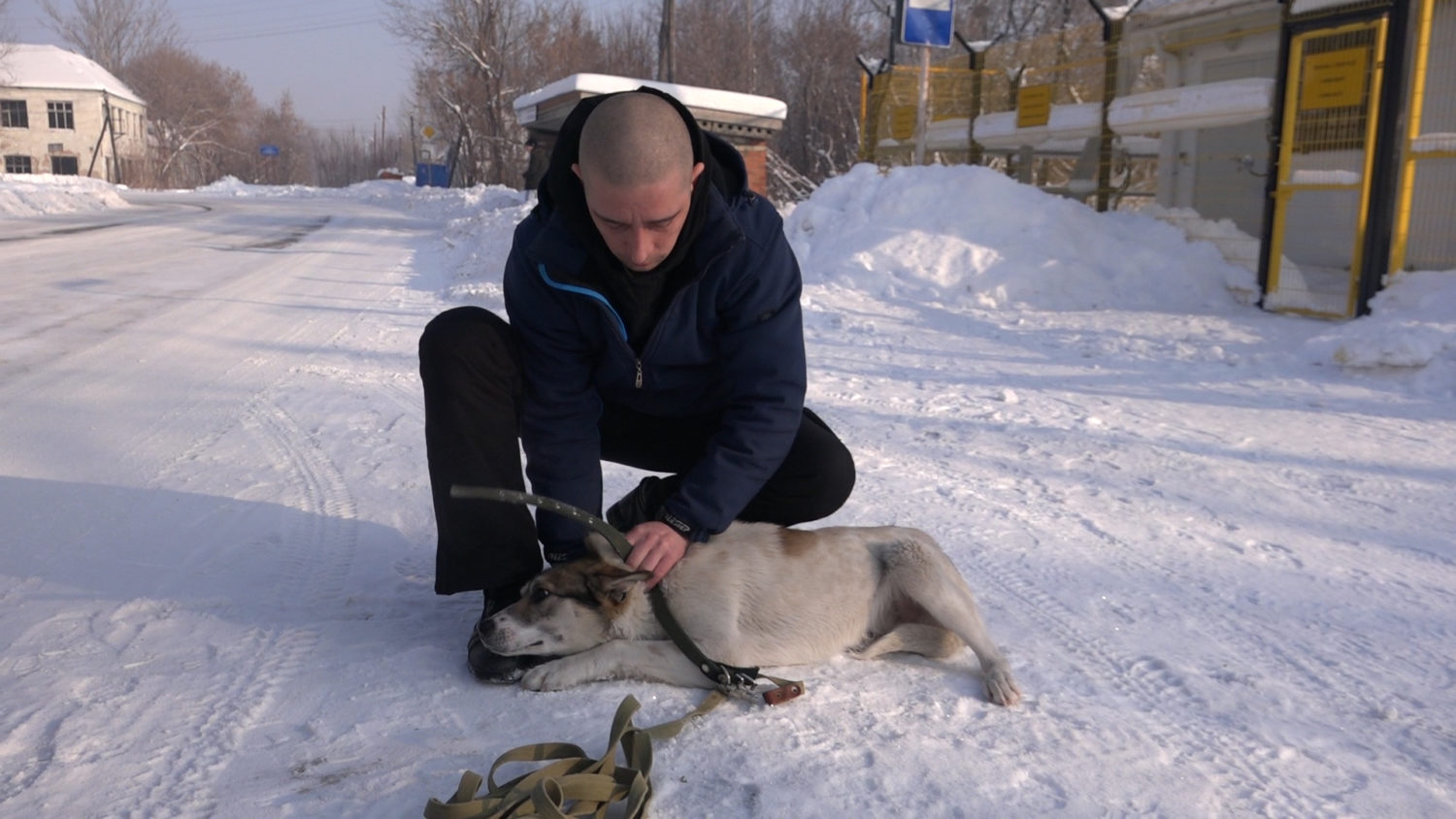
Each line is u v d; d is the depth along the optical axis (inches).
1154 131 497.0
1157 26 501.4
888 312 426.0
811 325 393.7
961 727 106.8
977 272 466.3
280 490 186.1
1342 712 113.3
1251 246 463.8
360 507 177.0
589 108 107.9
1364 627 137.9
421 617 131.4
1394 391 285.7
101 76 2753.4
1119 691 117.0
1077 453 226.2
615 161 95.2
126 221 995.9
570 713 106.9
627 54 1598.2
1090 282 461.1
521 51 1542.8
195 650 119.9
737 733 103.8
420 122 2716.5
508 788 86.7
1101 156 520.4
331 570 147.3
